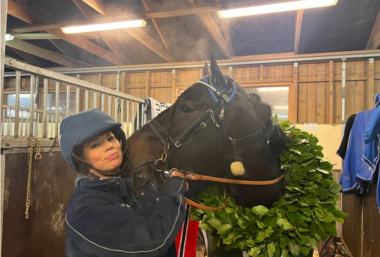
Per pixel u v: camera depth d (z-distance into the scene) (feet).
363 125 7.14
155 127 3.45
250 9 10.34
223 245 3.82
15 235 4.89
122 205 2.56
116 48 16.81
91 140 2.65
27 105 19.15
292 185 3.61
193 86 3.38
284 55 14.67
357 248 7.62
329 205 3.54
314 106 14.37
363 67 13.84
